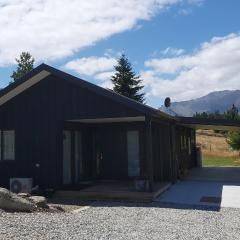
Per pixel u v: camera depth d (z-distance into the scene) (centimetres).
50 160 1555
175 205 1273
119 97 1437
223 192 1535
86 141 1848
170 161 1806
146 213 1121
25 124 1600
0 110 1645
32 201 1111
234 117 5509
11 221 875
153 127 1839
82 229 853
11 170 1611
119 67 5606
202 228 924
